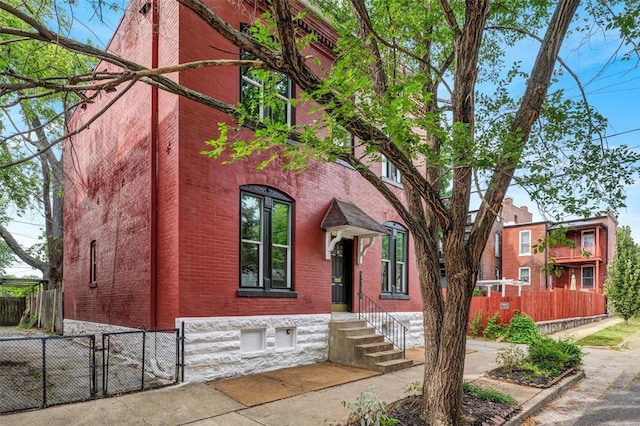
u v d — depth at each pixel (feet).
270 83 23.45
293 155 19.07
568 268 97.30
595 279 91.25
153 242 27.91
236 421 18.78
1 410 18.84
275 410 20.34
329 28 35.88
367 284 39.34
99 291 36.22
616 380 30.63
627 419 21.39
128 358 29.84
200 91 27.27
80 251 42.32
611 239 98.48
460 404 18.65
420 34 22.81
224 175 27.91
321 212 34.53
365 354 30.42
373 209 40.75
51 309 54.03
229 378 26.45
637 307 70.85
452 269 18.80
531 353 32.37
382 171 43.11
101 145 38.29
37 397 20.92
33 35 14.62
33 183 50.26
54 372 26.37
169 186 26.84
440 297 20.12
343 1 27.76
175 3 27.30
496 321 53.72
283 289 31.24
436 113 19.17
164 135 27.91
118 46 35.91
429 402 18.74
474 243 18.89
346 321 33.94
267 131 16.56
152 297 27.45
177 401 21.12
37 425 17.34
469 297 18.80
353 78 19.93
